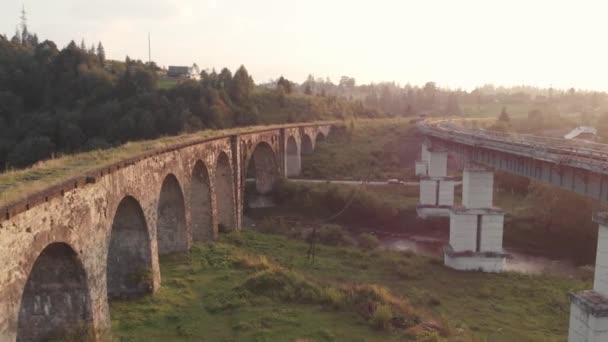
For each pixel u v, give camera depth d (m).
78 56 107.50
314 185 66.25
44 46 113.00
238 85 111.31
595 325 21.41
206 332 21.00
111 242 25.19
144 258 25.48
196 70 170.38
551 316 28.69
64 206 16.78
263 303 24.09
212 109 93.00
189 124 84.06
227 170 44.53
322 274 33.41
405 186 69.56
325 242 46.28
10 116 85.31
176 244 33.53
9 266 13.40
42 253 17.30
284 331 20.92
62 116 82.19
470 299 31.47
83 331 18.25
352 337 20.52
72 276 18.17
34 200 14.66
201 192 38.78
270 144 63.19
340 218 59.56
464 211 38.69
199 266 30.58
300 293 25.14
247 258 32.44
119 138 79.12
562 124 90.38
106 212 20.48
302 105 118.06
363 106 143.62
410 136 93.81
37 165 20.88
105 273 20.38
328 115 118.81
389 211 58.28
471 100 197.62
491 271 38.09
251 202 65.62
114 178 21.42
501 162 35.62
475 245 38.94
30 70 99.25
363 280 33.56
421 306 28.39
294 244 42.56
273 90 127.94
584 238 48.84
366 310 23.22
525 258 46.88
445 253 39.94
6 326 13.28
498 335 24.73
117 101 91.50
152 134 80.62
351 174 79.25
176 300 24.73
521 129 90.00
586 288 34.06
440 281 35.22
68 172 18.86
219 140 41.44
